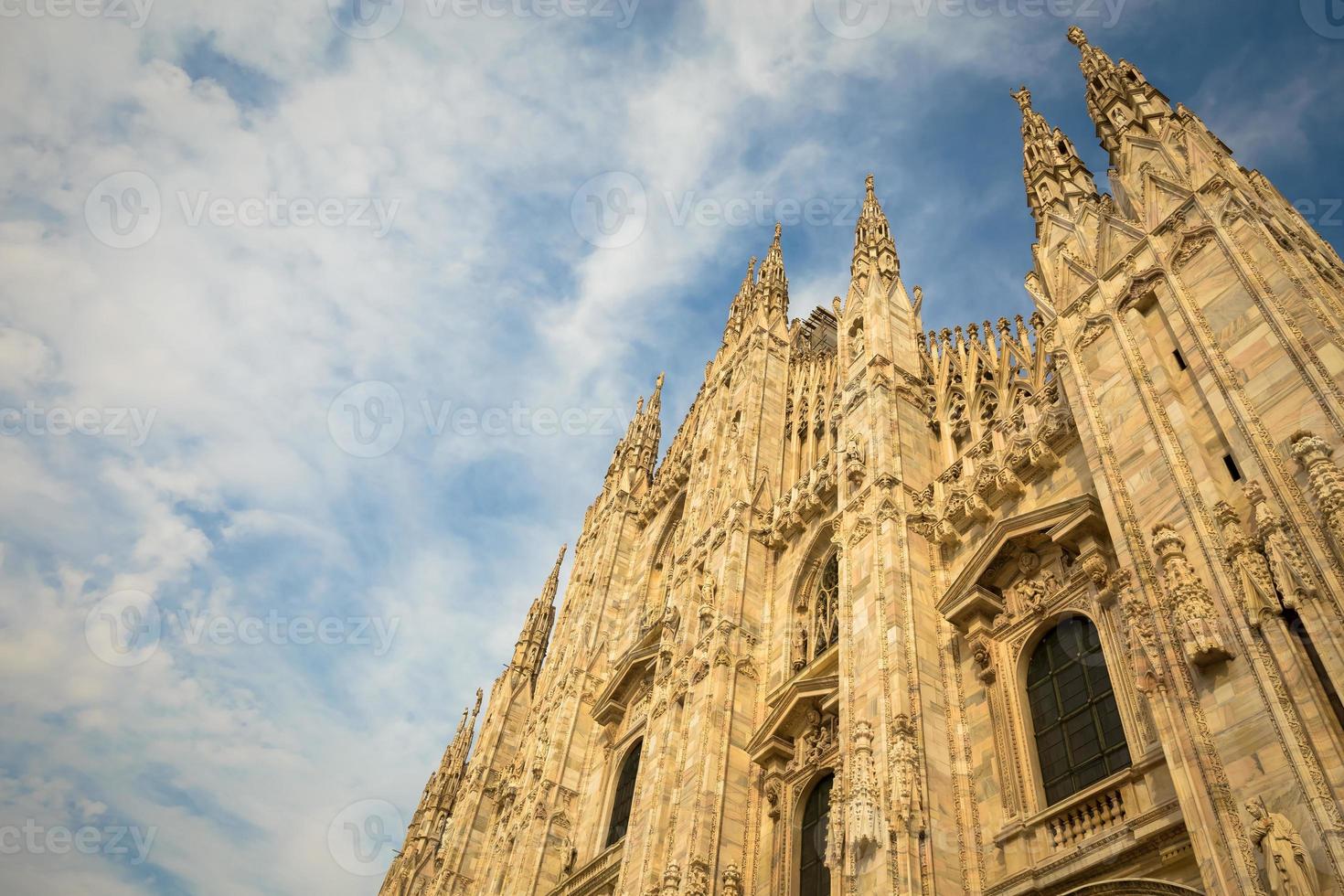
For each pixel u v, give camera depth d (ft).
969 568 77.41
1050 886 59.98
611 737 131.64
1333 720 44.19
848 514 93.40
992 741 70.59
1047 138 93.09
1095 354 69.72
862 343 110.63
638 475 187.83
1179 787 48.73
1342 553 46.14
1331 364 52.90
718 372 162.91
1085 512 69.46
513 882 122.52
